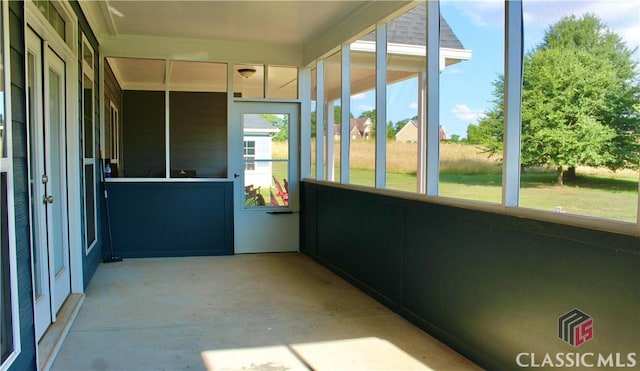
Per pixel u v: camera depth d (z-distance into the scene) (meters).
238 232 6.04
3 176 1.92
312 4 4.24
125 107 6.04
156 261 5.52
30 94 2.82
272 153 6.09
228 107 5.90
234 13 4.57
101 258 5.46
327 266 5.24
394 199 3.69
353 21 4.51
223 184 5.92
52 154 3.39
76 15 3.85
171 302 3.91
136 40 5.51
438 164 3.34
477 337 2.75
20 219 2.17
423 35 3.66
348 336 3.21
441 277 3.11
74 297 3.80
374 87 4.44
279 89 6.05
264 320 3.51
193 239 5.85
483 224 2.70
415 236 3.43
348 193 4.62
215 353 2.89
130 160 6.05
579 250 2.08
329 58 5.49
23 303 2.18
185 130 6.08
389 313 3.70
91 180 4.69
